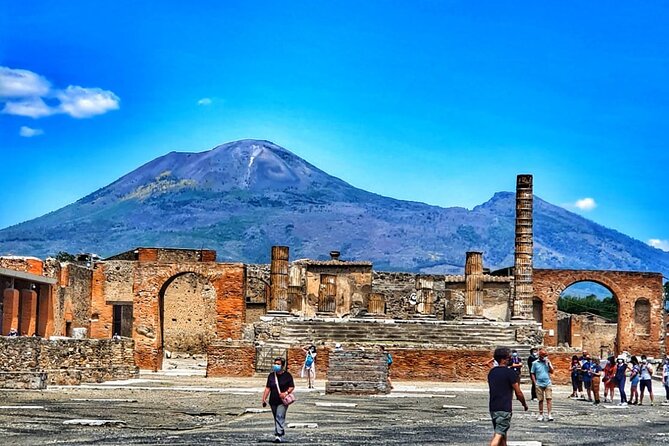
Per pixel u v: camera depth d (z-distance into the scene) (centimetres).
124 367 6650
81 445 3177
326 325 7706
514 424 4181
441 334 7681
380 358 5712
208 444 3238
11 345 5656
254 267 10338
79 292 8938
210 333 9850
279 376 3347
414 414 4472
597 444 3525
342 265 9931
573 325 11738
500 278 10181
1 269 6988
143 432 3566
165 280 8056
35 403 4525
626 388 7044
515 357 4450
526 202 8638
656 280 10769
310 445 3262
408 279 10262
